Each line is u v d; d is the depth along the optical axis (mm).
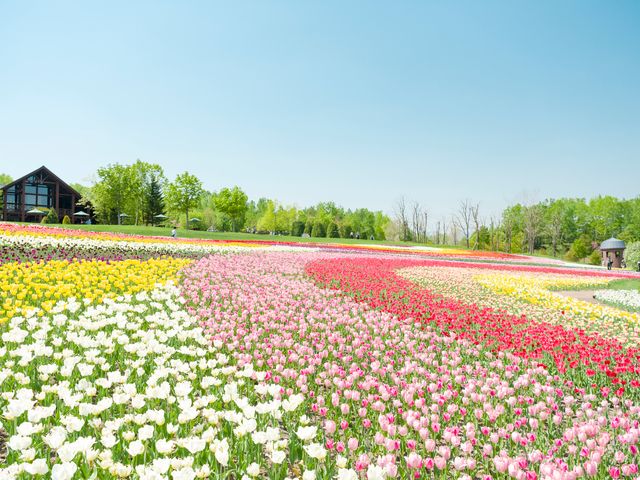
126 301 9391
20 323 6750
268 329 8242
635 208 98062
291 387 5680
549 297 15148
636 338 9477
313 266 18516
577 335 9133
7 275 11125
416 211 96500
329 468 3686
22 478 3201
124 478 3375
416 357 6934
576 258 78500
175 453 3812
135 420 3779
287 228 92875
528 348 8203
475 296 14781
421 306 10812
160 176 80125
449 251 48562
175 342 6914
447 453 3650
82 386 4488
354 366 6172
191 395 5191
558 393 5391
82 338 5676
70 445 3168
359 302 11664
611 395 6309
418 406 4816
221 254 21344
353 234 87375
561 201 109375
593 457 3701
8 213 69125
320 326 8477
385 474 3291
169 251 20297
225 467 3809
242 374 5125
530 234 86188
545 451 4496
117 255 17172
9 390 4797
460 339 8211
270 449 3889
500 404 5207
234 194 74500
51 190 72875
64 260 14242
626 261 46719
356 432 4750
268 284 13320
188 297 10641
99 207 71250
